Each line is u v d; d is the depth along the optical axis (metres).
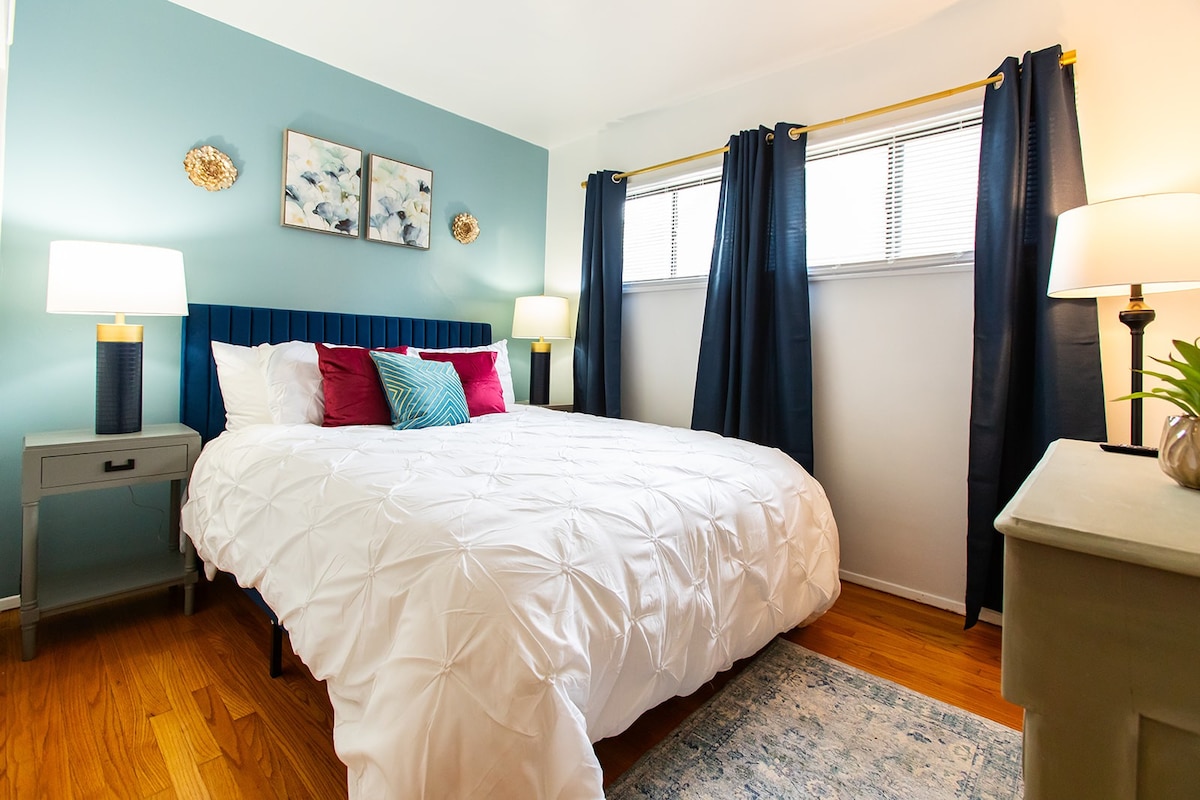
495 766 0.87
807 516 1.80
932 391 2.30
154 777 1.23
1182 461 0.67
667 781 1.26
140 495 2.29
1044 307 1.92
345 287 2.86
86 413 2.14
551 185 3.86
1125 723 0.46
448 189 3.28
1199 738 0.43
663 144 3.21
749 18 2.31
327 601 1.16
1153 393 0.75
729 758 1.34
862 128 2.45
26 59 1.96
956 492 2.25
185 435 2.04
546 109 3.22
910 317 2.35
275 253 2.60
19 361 2.00
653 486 1.43
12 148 1.95
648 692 1.17
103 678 1.61
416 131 3.11
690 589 1.31
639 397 3.35
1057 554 0.49
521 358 3.76
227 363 2.23
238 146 2.46
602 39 2.49
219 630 1.91
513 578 0.99
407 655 0.94
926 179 2.33
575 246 3.71
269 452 1.71
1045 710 0.49
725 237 2.79
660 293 3.24
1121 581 0.46
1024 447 2.04
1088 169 1.93
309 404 2.17
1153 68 1.83
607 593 1.09
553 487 1.35
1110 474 0.77
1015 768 1.33
